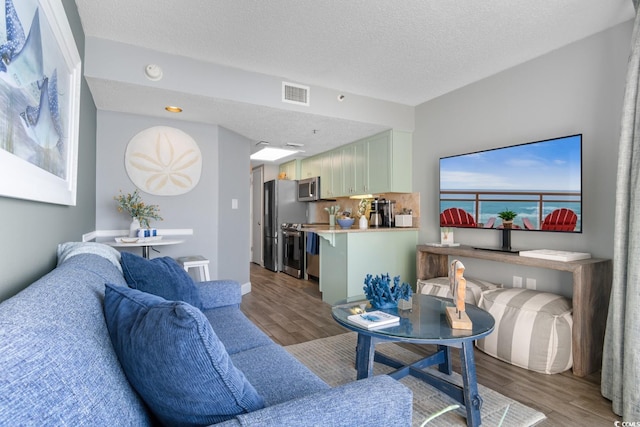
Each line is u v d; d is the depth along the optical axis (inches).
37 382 22.0
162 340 29.0
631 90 74.2
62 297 32.9
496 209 120.8
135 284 65.6
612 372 75.0
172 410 31.4
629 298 69.1
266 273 240.2
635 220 69.6
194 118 142.8
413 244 161.5
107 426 25.6
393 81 134.6
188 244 147.7
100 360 29.5
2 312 25.3
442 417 69.2
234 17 89.9
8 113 35.0
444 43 104.4
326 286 159.5
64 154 63.1
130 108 128.7
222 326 71.1
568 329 88.1
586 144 102.0
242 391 31.5
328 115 140.4
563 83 107.4
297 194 254.7
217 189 154.0
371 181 175.8
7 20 34.4
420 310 79.6
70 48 63.9
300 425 29.3
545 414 70.6
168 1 82.8
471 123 137.2
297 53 110.3
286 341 110.3
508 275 124.3
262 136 177.5
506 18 91.3
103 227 130.6
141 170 137.5
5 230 36.5
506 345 94.2
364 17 90.1
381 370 90.7
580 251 103.3
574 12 88.8
